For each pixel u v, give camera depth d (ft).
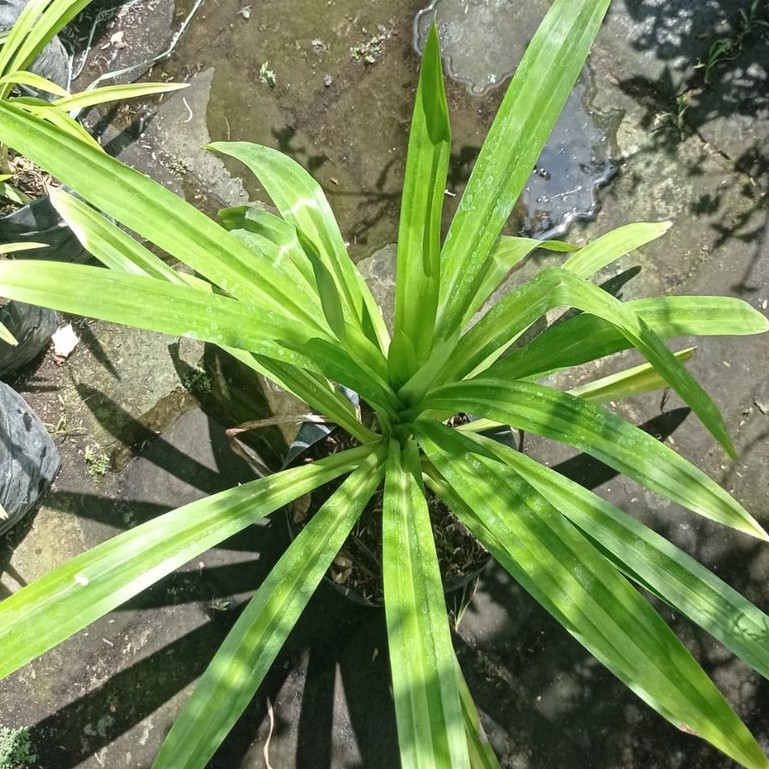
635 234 3.07
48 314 3.65
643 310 2.43
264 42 4.35
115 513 3.59
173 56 4.38
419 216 2.34
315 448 3.14
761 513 3.43
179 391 3.77
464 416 3.12
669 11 4.17
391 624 2.11
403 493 2.46
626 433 2.17
